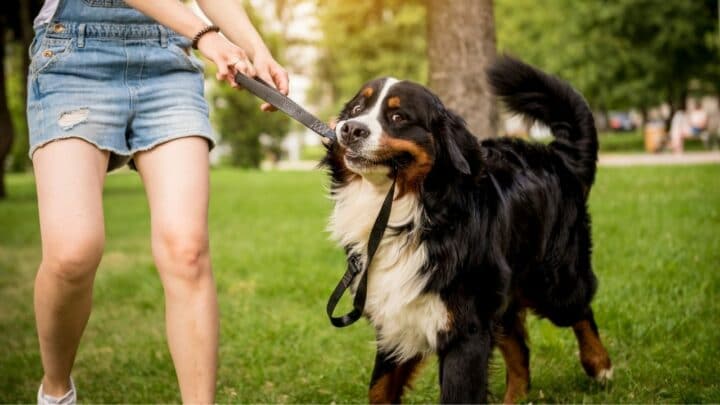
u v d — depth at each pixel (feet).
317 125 9.06
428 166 9.29
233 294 19.54
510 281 9.90
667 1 75.20
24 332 17.10
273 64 9.30
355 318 9.77
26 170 103.96
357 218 9.75
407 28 98.22
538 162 11.42
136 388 13.07
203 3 9.71
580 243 11.87
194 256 8.36
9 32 60.23
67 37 8.43
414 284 9.30
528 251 10.61
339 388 12.62
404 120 9.28
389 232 9.45
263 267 22.31
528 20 89.61
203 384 8.56
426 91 9.55
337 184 10.08
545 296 11.48
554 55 82.43
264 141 97.96
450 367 9.27
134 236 31.96
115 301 19.79
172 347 8.59
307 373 13.46
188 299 8.44
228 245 26.84
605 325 14.58
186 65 9.01
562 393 11.98
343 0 81.20
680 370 12.23
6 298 20.76
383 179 9.45
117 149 8.57
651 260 18.71
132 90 8.62
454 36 21.57
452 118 9.60
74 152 8.29
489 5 21.74
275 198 44.42
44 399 9.48
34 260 27.14
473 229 9.34
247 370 13.78
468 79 21.61
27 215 42.22
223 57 8.54
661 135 81.15
